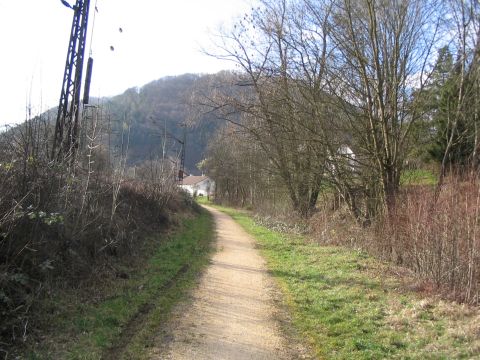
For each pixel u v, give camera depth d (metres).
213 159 55.38
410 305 8.27
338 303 8.76
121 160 14.18
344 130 16.77
